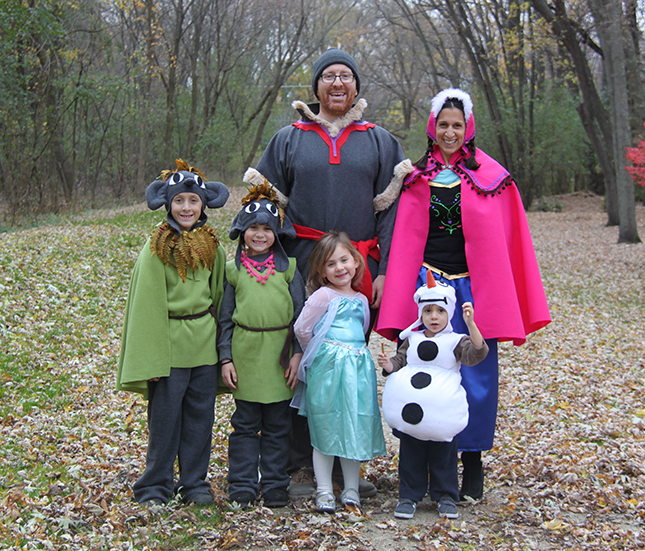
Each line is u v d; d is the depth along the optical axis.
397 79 40.78
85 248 10.35
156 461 3.22
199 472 3.35
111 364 5.88
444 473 3.27
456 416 3.14
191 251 3.27
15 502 3.12
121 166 25.12
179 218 3.30
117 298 8.12
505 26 24.78
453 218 3.54
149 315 3.19
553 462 4.03
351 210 3.65
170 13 31.19
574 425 4.89
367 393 3.28
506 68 27.22
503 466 4.02
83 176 25.58
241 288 3.42
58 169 20.75
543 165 29.14
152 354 3.16
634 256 15.77
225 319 3.43
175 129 28.28
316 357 3.31
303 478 3.67
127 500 3.24
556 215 27.02
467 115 3.57
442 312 3.28
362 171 3.64
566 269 14.62
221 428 4.59
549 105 28.80
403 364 3.38
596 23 17.05
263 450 3.42
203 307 3.33
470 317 3.12
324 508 3.21
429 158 3.66
